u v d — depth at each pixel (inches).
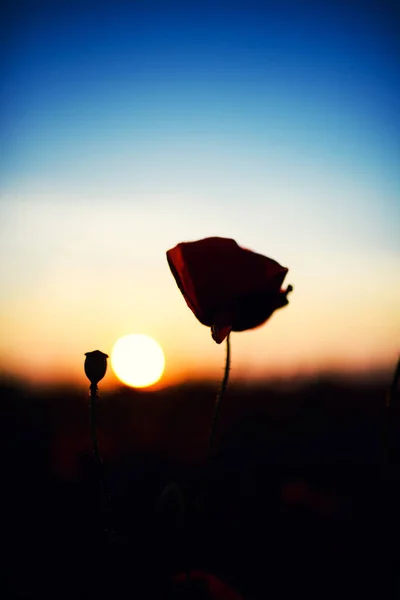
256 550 15.1
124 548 13.7
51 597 13.6
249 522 16.4
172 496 13.4
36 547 15.6
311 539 15.3
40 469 21.4
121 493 18.6
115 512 15.0
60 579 14.1
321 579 13.9
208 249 13.6
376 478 15.2
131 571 13.6
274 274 13.6
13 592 13.8
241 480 20.9
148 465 23.1
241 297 13.8
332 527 15.8
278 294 13.9
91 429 13.4
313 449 25.5
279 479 21.4
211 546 15.3
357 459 23.9
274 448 25.3
